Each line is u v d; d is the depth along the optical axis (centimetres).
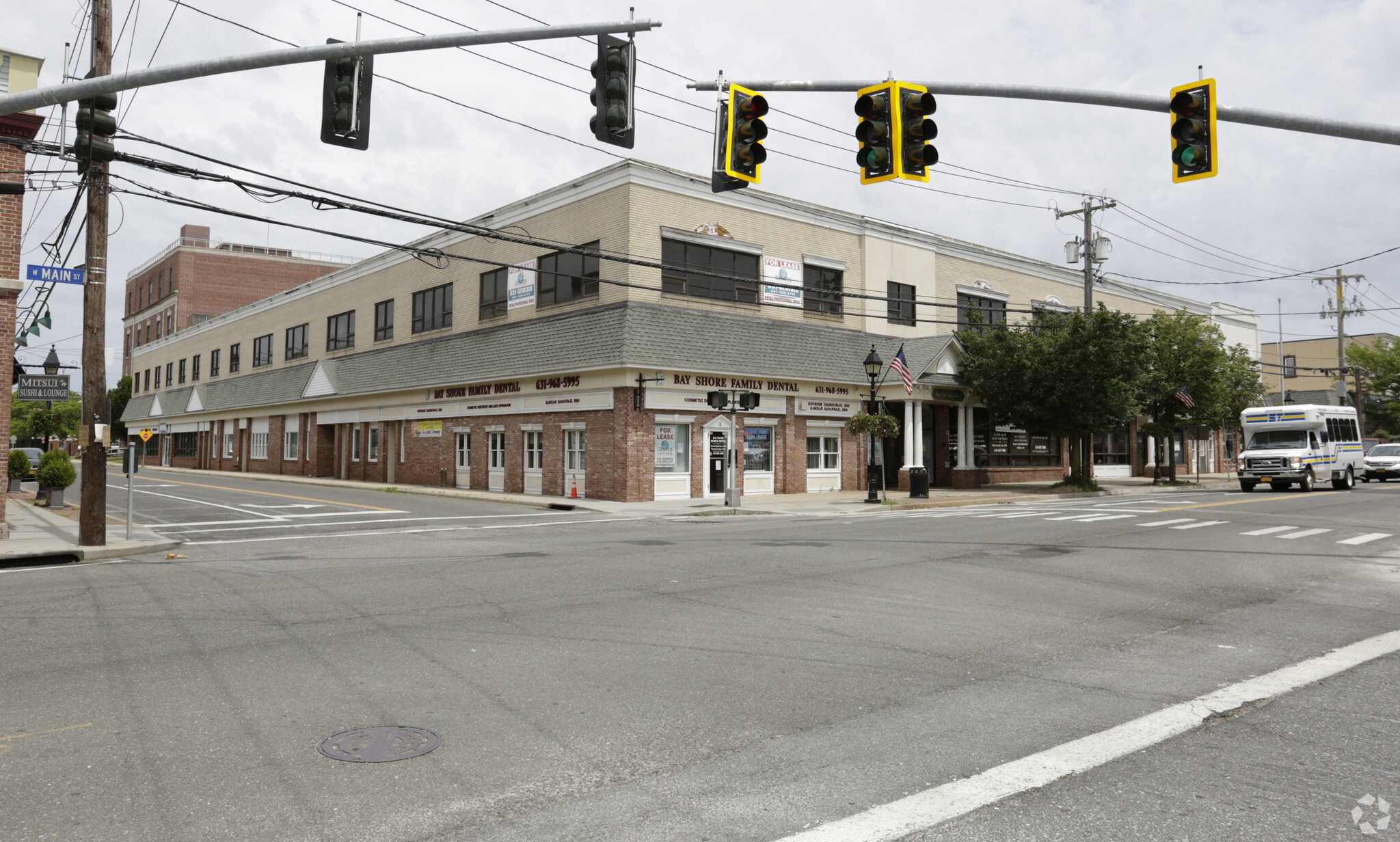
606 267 2669
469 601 923
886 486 3262
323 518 2119
